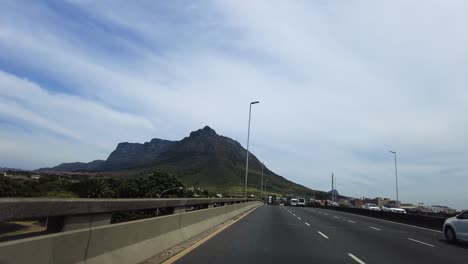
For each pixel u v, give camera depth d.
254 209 49.25
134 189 92.62
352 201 160.75
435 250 15.75
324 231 21.98
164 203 11.62
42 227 7.03
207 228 18.89
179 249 12.20
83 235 6.79
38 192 57.41
